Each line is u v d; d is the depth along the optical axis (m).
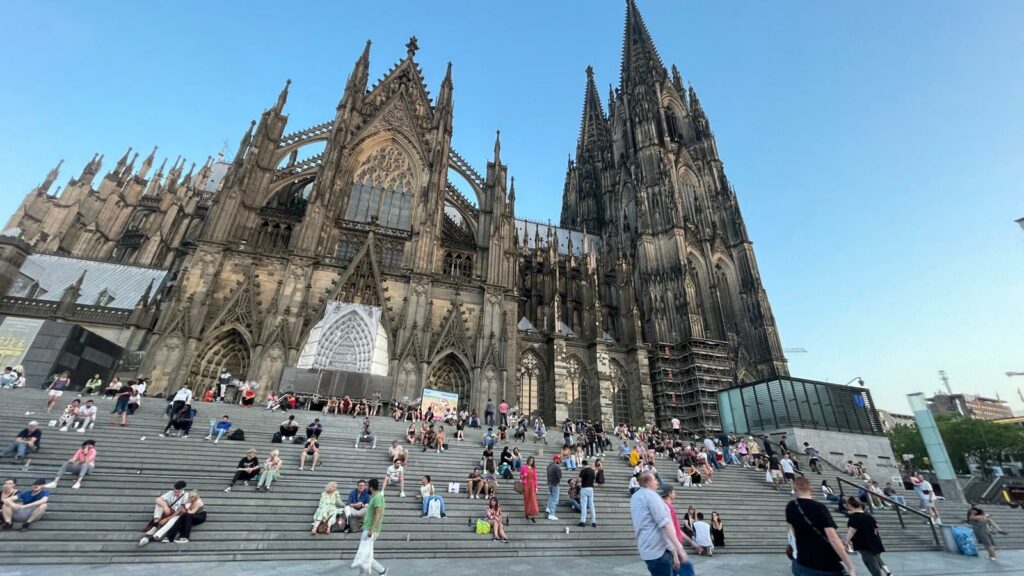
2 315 45.00
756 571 15.70
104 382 42.47
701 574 15.23
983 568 17.70
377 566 12.91
